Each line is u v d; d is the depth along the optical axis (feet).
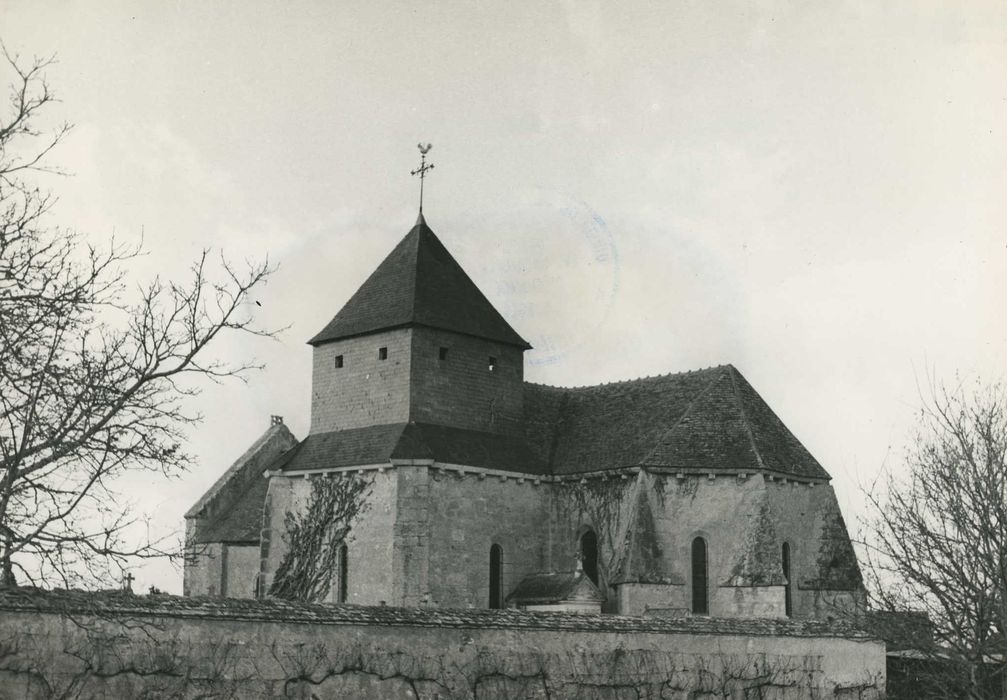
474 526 175.94
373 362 184.75
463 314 188.96
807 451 186.70
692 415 181.98
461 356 186.60
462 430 183.11
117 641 98.89
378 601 169.48
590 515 181.37
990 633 107.45
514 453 186.39
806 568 179.22
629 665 128.98
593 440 189.67
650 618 134.72
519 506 183.01
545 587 173.88
